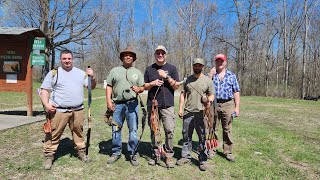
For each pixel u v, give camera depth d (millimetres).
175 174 4996
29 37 9547
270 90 35438
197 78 5262
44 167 4969
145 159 5633
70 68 5078
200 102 5191
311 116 13078
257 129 9086
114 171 5000
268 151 6613
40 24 31359
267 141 7543
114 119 5277
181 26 43469
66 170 4938
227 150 5887
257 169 5398
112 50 52312
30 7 30406
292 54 39812
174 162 5535
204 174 5066
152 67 5301
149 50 51281
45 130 4887
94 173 4875
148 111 5367
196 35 42594
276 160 6023
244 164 5633
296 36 39375
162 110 5242
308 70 39656
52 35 31562
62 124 5031
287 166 5676
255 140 7645
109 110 5293
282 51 42438
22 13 30172
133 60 5242
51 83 4949
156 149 5359
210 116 5238
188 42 43469
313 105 18969
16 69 9617
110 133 7645
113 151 5402
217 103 5789
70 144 6406
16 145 6164
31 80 9719
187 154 5461
